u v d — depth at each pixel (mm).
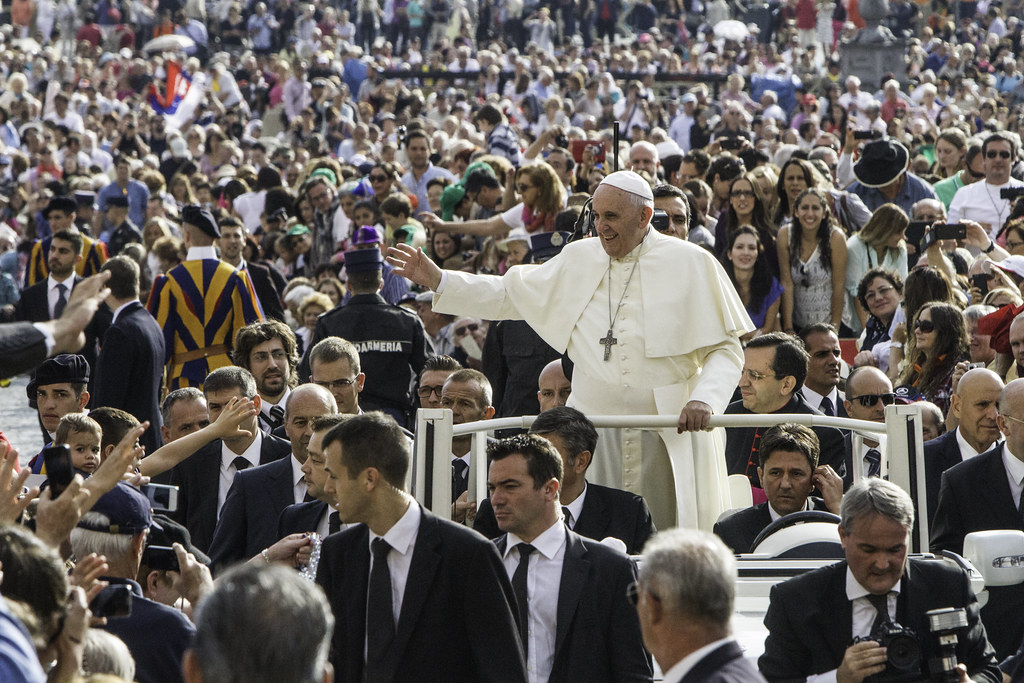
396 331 38656
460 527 19516
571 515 23719
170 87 116938
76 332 15945
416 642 19125
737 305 26500
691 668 14672
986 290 38281
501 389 36562
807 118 106938
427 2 148000
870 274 41250
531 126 111938
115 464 17812
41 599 15047
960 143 58625
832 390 33906
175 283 42844
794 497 23953
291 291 52375
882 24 140000
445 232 47594
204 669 12250
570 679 20281
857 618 18922
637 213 26281
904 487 22469
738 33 143375
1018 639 24469
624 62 130500
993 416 27312
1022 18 152500
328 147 107625
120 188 80938
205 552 29141
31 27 147250
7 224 81875
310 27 147125
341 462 19234
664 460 26109
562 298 27062
